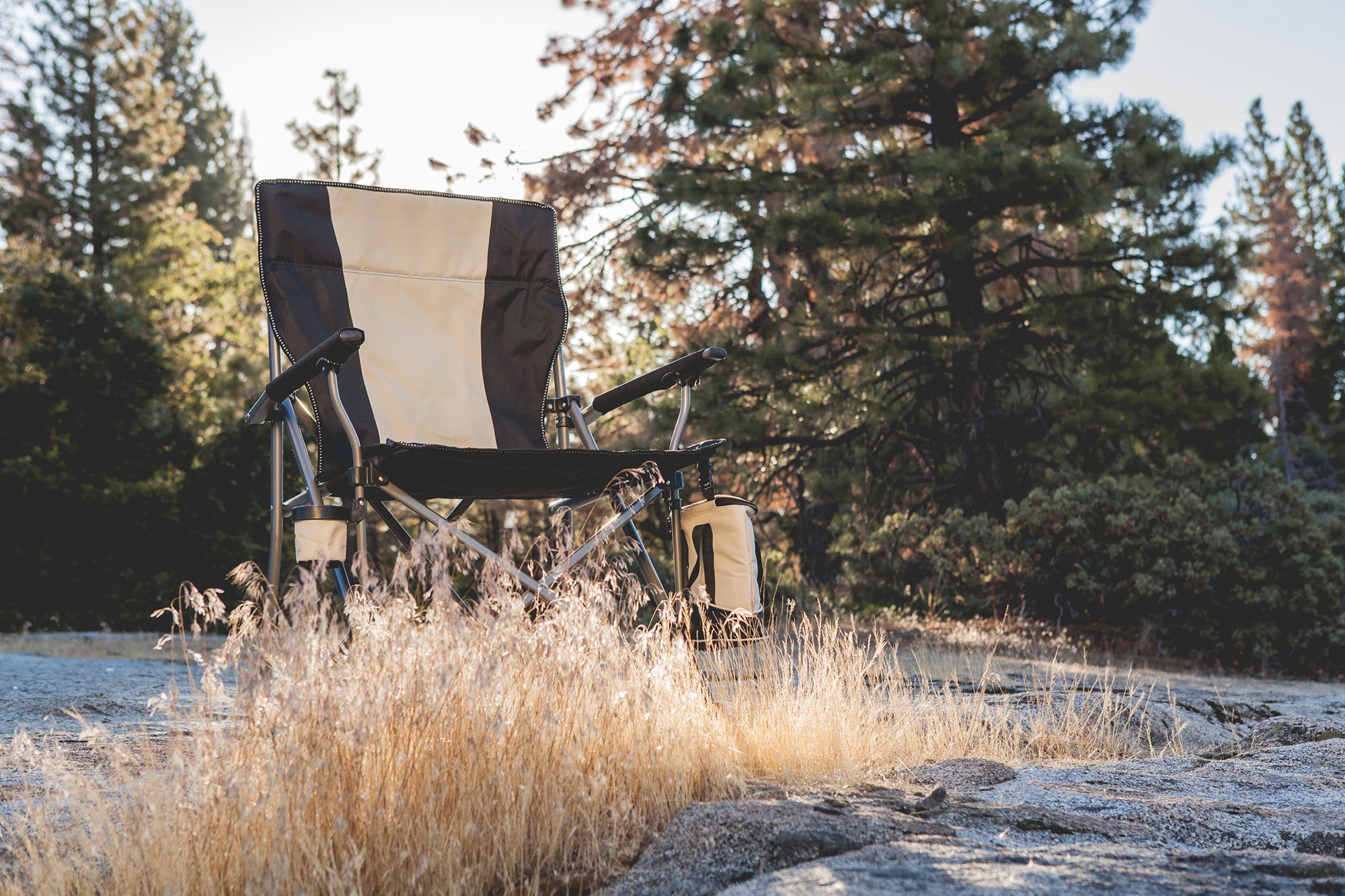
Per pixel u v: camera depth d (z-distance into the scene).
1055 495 10.04
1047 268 12.34
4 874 1.68
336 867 1.61
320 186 3.30
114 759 1.88
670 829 1.76
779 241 10.47
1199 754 2.89
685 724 2.12
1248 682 7.20
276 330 3.05
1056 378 11.70
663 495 2.77
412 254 3.35
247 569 1.90
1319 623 9.59
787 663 2.79
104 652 7.62
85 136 24.33
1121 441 11.87
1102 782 2.21
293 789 1.66
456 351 3.30
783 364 10.92
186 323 23.38
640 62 13.99
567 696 1.99
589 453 2.51
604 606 2.13
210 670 1.84
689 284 12.72
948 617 10.48
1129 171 10.44
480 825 1.74
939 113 11.30
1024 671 5.54
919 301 12.39
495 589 2.04
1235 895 1.36
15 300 15.98
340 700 1.82
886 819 1.77
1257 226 31.62
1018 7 10.91
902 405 11.95
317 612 1.88
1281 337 30.33
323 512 2.47
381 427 3.02
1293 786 2.17
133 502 14.33
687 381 3.03
